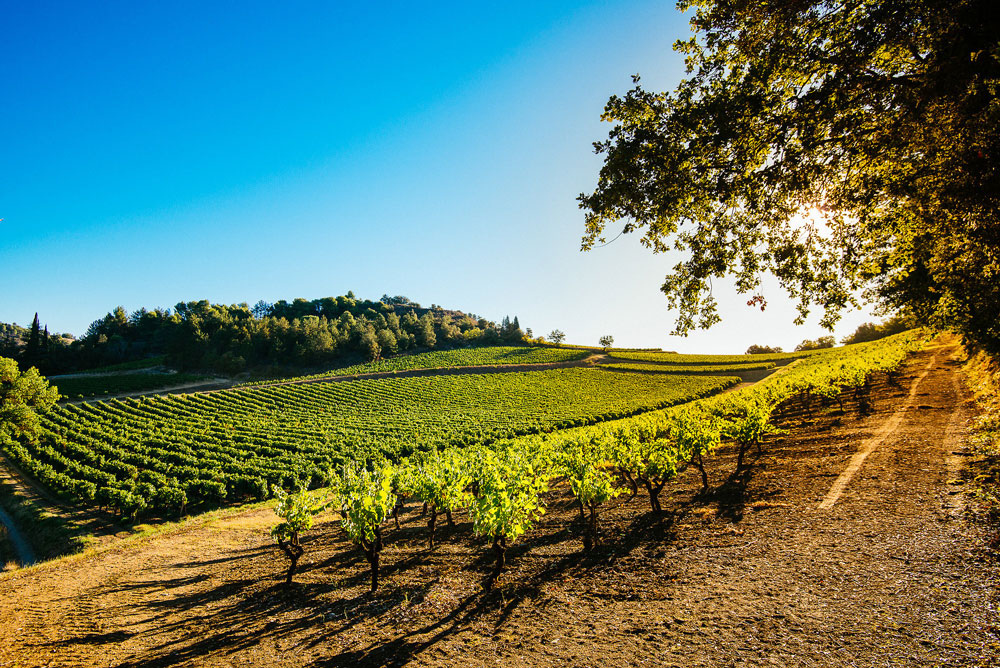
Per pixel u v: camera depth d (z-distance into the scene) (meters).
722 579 7.53
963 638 4.96
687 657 5.49
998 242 8.74
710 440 13.89
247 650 7.06
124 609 9.25
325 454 38.03
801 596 6.53
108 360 114.38
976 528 7.38
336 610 8.39
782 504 10.62
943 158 7.96
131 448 39.91
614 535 10.78
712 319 9.44
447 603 8.13
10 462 37.97
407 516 16.98
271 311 169.50
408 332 138.75
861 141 7.98
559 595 7.88
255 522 19.25
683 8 8.35
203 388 84.56
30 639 7.81
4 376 41.09
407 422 53.09
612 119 8.63
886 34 7.15
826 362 54.19
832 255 9.11
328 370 104.31
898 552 7.25
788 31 7.55
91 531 23.72
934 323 14.80
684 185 8.28
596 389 72.25
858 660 4.92
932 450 11.98
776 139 7.97
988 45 6.21
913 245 9.46
